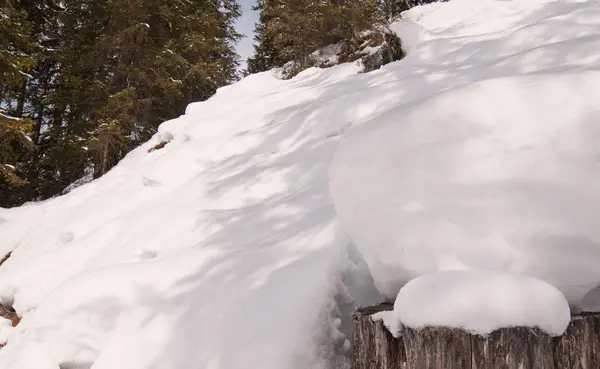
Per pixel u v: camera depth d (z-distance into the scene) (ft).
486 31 21.63
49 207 22.93
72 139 35.47
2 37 25.03
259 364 6.98
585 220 4.81
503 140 5.23
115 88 36.60
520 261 4.98
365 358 5.50
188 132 21.95
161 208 14.42
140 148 26.32
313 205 10.91
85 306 10.28
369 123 7.11
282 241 9.64
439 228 5.46
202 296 9.03
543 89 5.30
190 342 8.09
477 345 4.44
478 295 4.50
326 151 13.84
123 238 13.65
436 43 20.03
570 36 15.30
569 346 4.48
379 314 5.43
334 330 7.38
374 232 6.22
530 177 5.01
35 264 14.51
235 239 10.85
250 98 25.88
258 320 7.70
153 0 36.88
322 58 31.01
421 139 5.79
